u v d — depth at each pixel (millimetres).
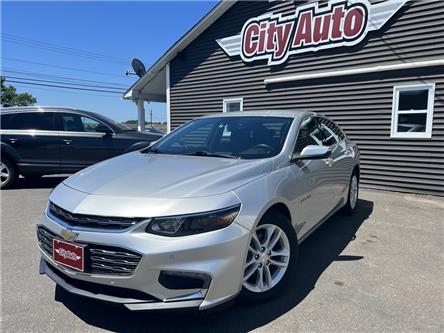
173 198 2375
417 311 2719
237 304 2773
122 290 2291
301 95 8938
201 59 11258
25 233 4504
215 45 10828
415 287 3113
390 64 7395
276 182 2902
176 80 12047
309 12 8555
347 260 3703
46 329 2469
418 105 7098
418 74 7020
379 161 7691
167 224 2254
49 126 7277
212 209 2342
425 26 6898
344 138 5324
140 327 2502
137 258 2201
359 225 4949
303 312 2688
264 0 9469
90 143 7406
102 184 2656
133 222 2266
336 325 2523
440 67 6742
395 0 7207
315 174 3645
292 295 2943
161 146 3947
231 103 10625
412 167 7238
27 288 3055
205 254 2256
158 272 2199
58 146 7242
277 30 9258
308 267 3518
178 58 11898
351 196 5367
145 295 2244
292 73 9070
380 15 7438
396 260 3715
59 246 2447
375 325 2527
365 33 7676
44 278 3248
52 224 2537
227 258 2322
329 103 8422
